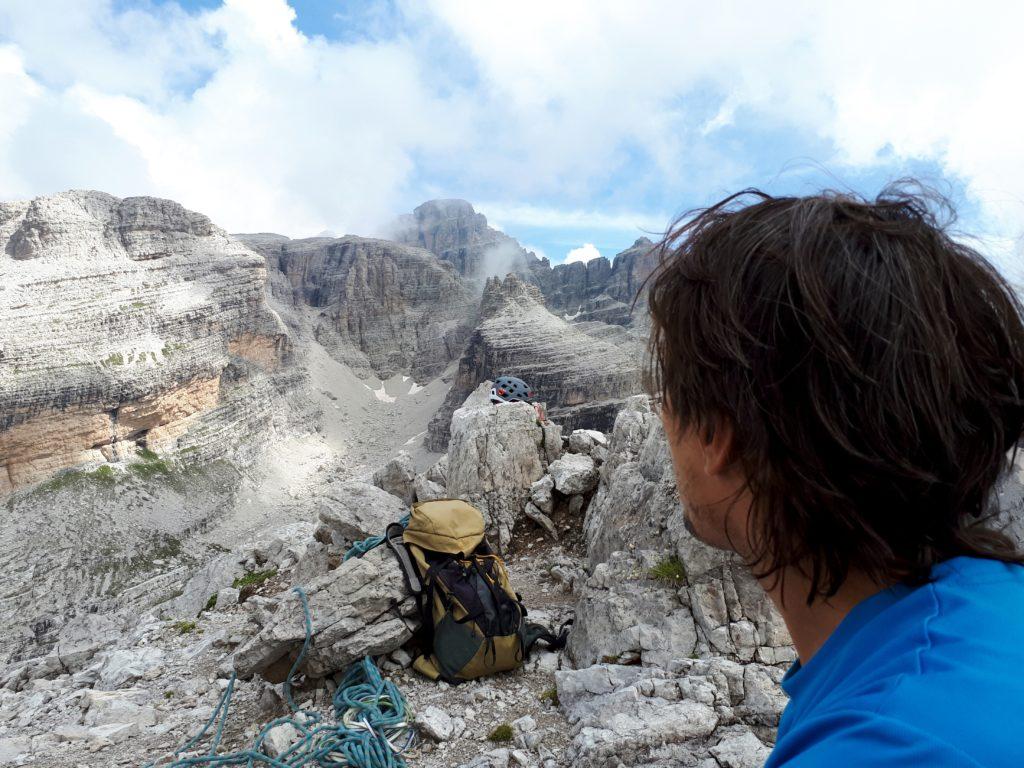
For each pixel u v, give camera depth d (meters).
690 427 0.78
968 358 0.64
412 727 5.57
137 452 107.12
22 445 93.12
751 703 4.95
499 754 5.00
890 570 0.68
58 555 86.00
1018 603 0.65
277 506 119.50
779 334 0.66
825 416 0.63
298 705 6.48
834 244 0.66
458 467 10.76
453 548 6.62
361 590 6.57
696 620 5.71
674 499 6.67
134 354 108.25
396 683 6.30
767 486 0.70
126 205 127.50
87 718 7.26
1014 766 0.47
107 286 112.62
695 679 5.12
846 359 0.61
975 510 0.71
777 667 5.33
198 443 116.00
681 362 0.75
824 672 0.73
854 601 0.74
